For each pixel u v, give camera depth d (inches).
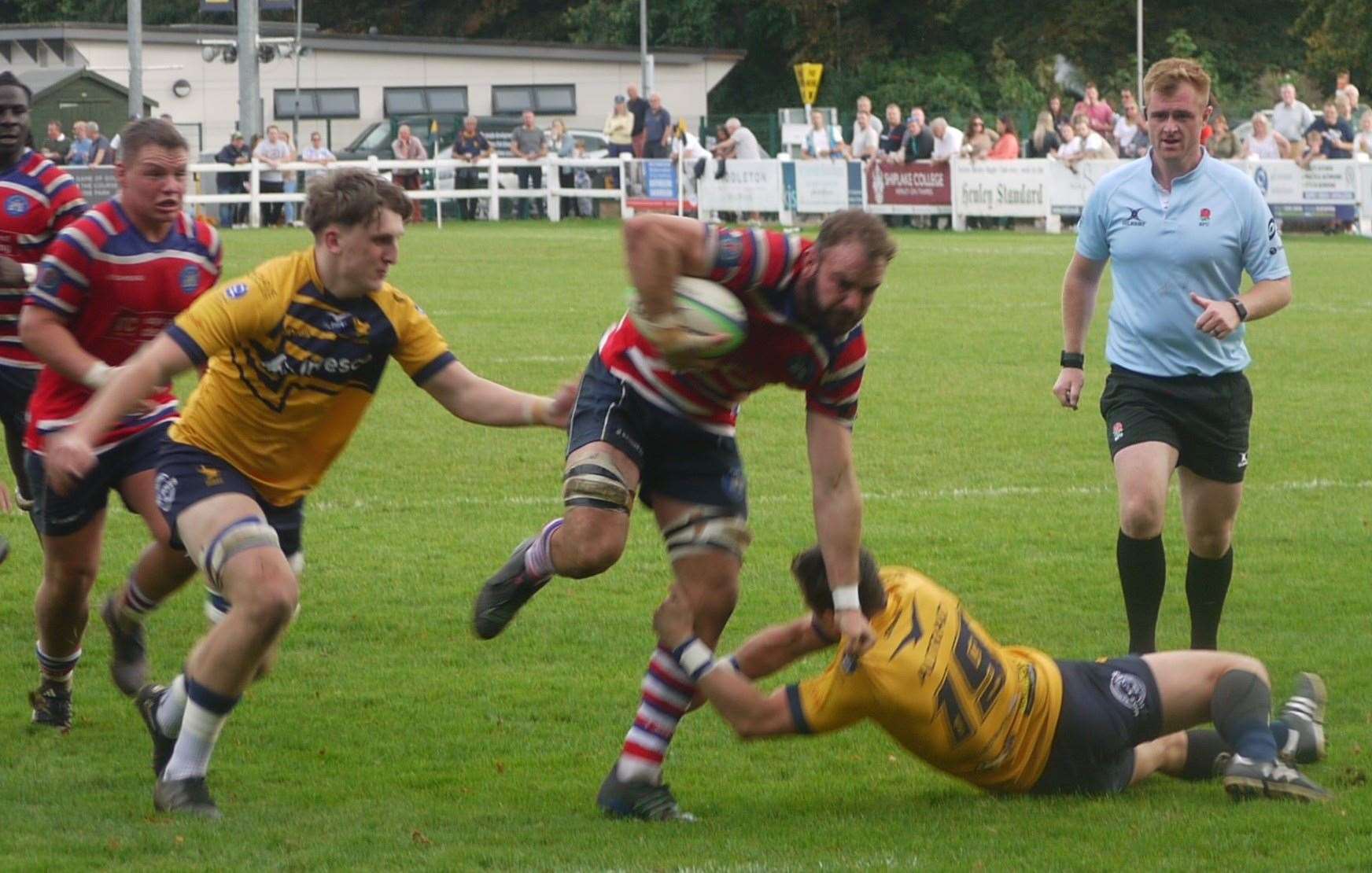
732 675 372.2
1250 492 744.3
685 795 394.6
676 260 341.1
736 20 3878.0
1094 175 2174.0
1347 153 2106.3
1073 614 554.3
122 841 353.4
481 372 1059.3
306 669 498.0
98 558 441.7
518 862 340.5
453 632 536.4
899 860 337.7
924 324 1315.2
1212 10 3725.4
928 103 3538.4
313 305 366.6
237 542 361.1
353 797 389.7
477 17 4057.6
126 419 424.2
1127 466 474.6
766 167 2405.3
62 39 3171.8
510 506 716.7
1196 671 383.6
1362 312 1370.6
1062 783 381.1
